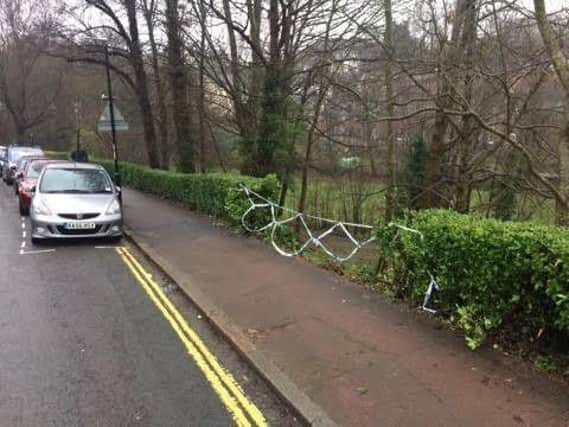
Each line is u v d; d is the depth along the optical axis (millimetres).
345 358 5070
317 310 6492
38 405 4402
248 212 11703
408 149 16750
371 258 11172
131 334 6074
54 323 6418
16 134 58156
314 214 22906
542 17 7477
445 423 3873
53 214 11062
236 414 4281
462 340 5309
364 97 13984
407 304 6508
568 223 7855
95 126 42500
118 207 11797
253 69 15867
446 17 10461
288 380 4660
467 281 5266
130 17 23719
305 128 16094
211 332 6160
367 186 20984
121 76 27172
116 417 4223
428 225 5805
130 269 9305
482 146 12250
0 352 5504
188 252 10203
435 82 10203
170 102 26281
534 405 4031
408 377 4598
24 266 9383
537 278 4477
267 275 8297
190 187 16391
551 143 11070
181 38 18891
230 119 17984
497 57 10656
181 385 4781
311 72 14680
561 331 4590
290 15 14422
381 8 12844
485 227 5117
